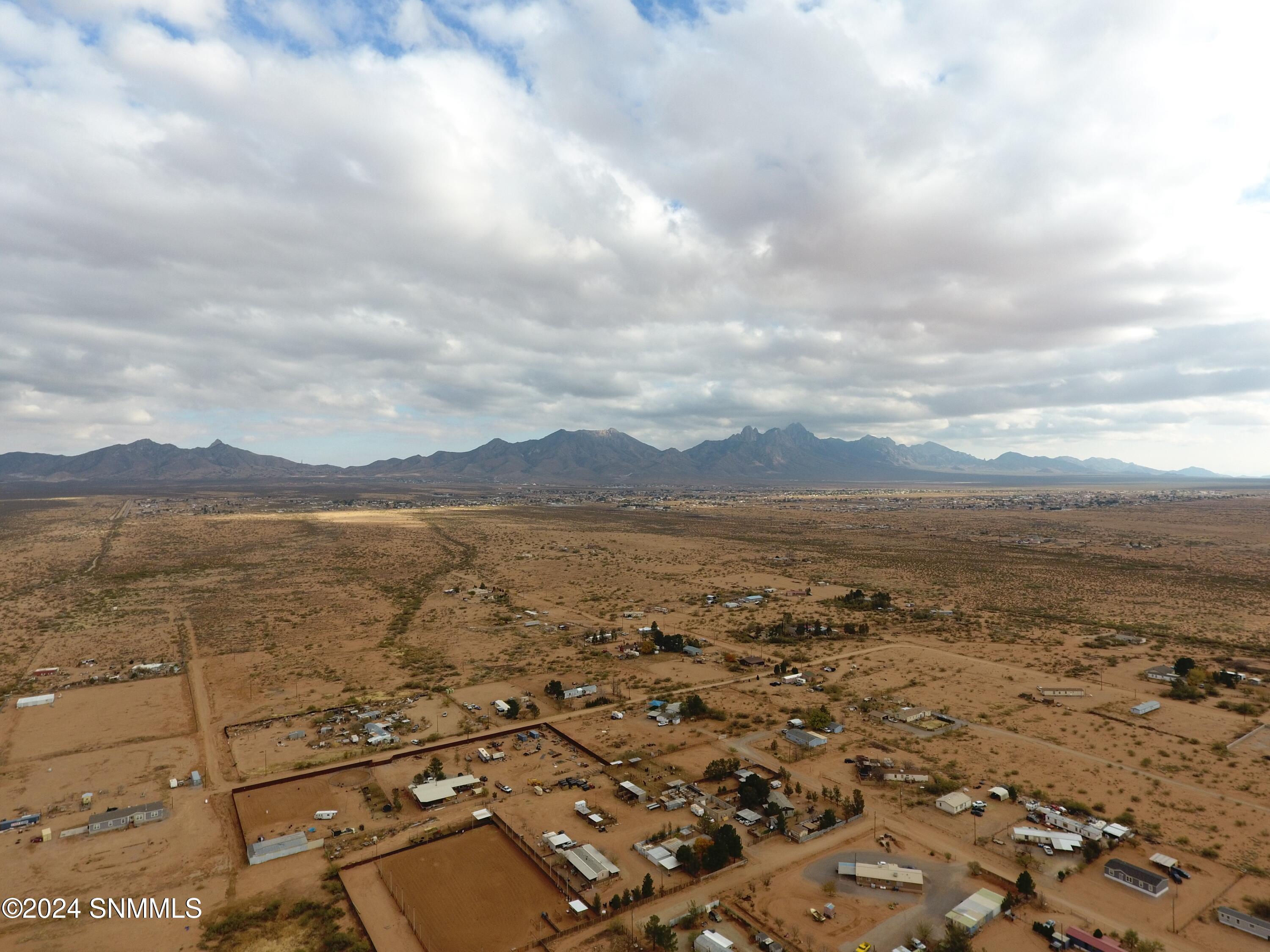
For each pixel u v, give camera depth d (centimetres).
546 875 5897
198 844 6406
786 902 5503
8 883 5791
